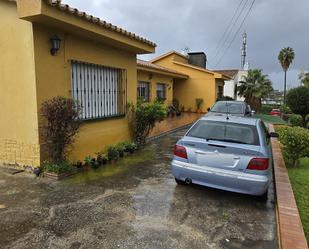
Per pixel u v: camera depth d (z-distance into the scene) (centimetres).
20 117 548
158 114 863
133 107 863
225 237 334
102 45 706
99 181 527
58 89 572
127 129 844
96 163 618
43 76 532
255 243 323
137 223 362
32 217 371
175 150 471
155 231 342
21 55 523
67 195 452
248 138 449
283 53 3409
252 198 458
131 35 715
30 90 525
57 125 525
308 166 680
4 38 536
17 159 568
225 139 457
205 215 392
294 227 330
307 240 318
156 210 403
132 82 870
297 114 1758
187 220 375
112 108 783
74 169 569
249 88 2845
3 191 463
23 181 512
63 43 577
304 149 645
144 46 805
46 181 516
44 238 321
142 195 460
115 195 457
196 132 492
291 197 424
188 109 2216
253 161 402
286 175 539
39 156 539
